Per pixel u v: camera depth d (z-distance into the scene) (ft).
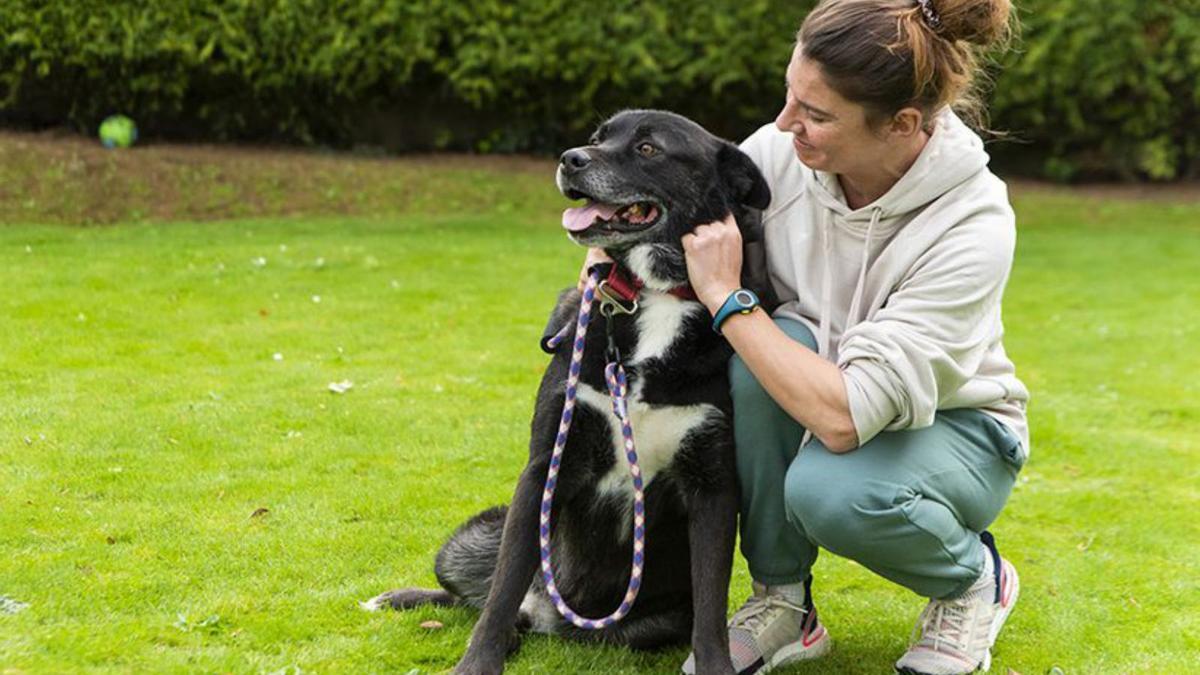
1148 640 10.81
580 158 9.66
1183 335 24.27
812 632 10.13
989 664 9.98
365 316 22.41
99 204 29.96
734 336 8.89
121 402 16.60
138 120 35.29
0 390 16.76
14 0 32.07
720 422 9.41
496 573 9.46
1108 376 21.22
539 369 19.61
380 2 33.99
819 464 9.01
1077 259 31.55
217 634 9.87
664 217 9.64
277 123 36.63
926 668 9.56
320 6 33.55
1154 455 16.89
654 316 9.48
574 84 36.99
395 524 12.85
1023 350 22.91
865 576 12.25
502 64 35.04
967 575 9.43
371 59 34.22
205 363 18.89
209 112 35.73
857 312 9.30
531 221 32.50
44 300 21.62
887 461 8.96
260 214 31.27
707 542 9.39
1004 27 9.00
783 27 35.86
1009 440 9.39
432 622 10.33
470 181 35.53
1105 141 39.78
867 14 8.57
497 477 14.61
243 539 12.06
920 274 8.98
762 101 37.73
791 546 9.66
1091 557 12.97
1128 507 14.67
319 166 34.76
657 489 9.73
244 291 23.50
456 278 25.80
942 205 9.13
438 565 10.44
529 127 38.40
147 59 33.35
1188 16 36.40
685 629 10.40
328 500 13.41
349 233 29.60
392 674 9.44
